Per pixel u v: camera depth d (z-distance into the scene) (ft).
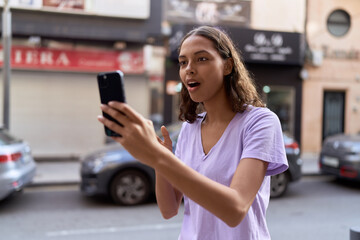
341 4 33.45
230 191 2.41
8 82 22.40
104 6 28.09
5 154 15.30
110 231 13.16
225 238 3.19
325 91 34.47
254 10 31.78
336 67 33.81
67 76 30.07
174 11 30.01
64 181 21.22
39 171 24.52
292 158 18.76
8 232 12.96
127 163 16.70
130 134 2.10
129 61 30.71
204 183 2.28
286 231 13.17
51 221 14.35
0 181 15.02
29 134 29.78
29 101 29.53
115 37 28.78
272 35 30.19
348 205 17.22
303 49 31.53
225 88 3.45
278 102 33.01
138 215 15.29
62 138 30.45
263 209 3.36
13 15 27.02
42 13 27.45
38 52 29.01
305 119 33.63
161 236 12.67
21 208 16.33
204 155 3.42
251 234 3.17
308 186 21.71
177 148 3.92
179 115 3.88
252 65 32.22
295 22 32.76
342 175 20.65
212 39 3.14
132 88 31.07
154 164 2.19
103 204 17.10
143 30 29.35
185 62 3.23
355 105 34.27
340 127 34.83
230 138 3.27
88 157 17.53
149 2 29.27
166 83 30.78
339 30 33.83
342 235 12.75
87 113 30.76
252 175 2.76
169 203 3.68
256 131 3.04
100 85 2.24
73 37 28.55
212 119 3.55
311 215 15.42
